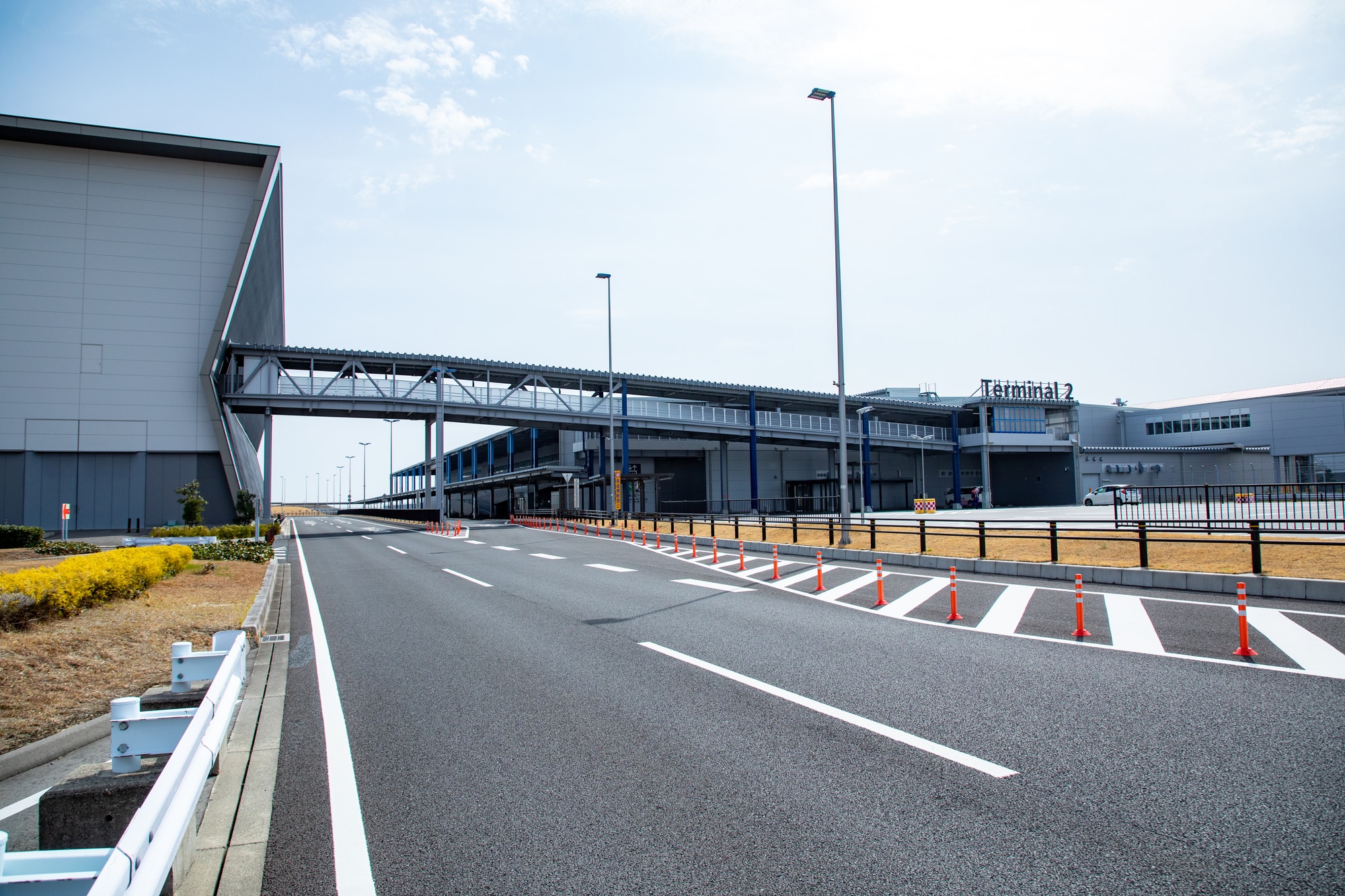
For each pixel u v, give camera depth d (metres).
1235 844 3.75
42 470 43.25
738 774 4.86
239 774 5.16
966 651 8.27
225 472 46.19
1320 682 6.55
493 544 29.78
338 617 12.33
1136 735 5.38
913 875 3.54
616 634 9.84
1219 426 78.75
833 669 7.59
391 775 5.05
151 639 9.09
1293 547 13.93
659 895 3.42
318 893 3.53
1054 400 69.88
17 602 8.66
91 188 44.59
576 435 66.50
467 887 3.54
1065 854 3.70
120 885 2.36
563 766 5.11
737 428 57.28
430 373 48.16
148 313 45.09
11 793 5.28
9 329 43.12
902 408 64.00
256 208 46.28
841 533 21.23
